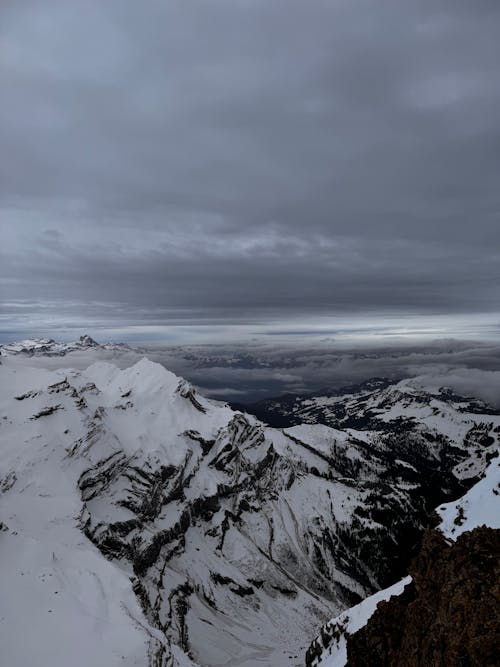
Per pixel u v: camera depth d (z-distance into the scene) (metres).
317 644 145.25
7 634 108.69
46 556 149.75
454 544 78.25
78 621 119.25
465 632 61.69
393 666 82.50
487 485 95.12
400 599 95.00
